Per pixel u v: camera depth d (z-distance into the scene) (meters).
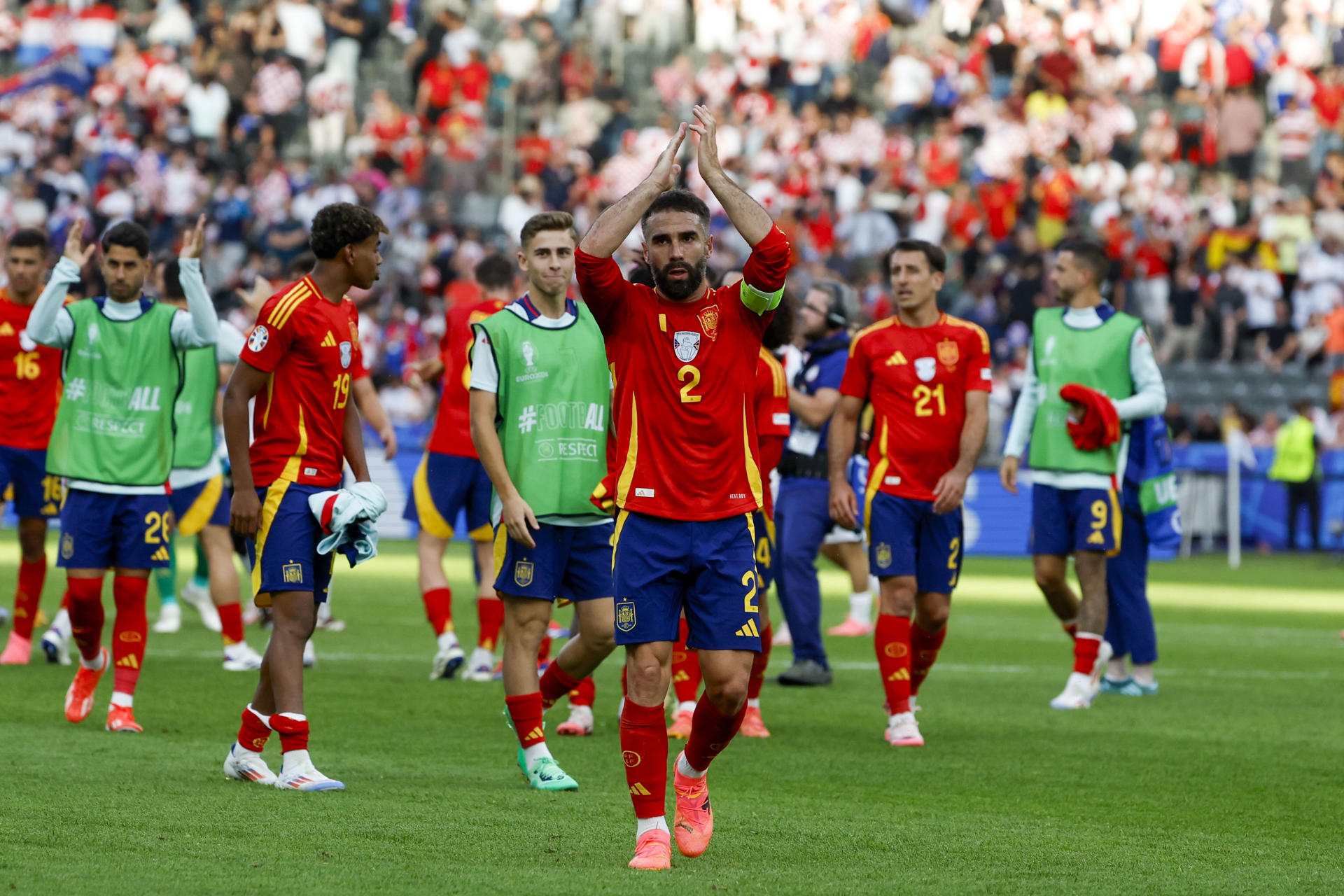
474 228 86.31
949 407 24.78
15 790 17.64
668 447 15.20
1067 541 29.77
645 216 15.36
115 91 96.12
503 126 101.19
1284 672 35.50
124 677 23.19
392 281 86.44
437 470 30.16
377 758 21.31
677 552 15.14
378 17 106.19
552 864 14.79
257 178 87.88
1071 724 26.52
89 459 23.11
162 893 13.07
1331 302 90.19
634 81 109.94
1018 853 15.94
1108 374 30.02
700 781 15.45
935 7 110.88
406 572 60.16
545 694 20.84
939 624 25.42
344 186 88.38
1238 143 101.06
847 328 29.05
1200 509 79.62
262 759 20.00
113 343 23.44
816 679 31.45
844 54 105.31
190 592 38.72
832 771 21.36
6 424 30.36
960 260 90.44
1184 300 89.00
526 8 111.50
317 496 19.19
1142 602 31.48
